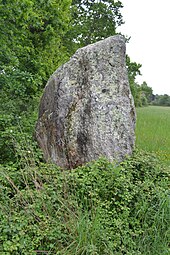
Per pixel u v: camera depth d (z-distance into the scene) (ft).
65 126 16.17
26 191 11.62
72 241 10.16
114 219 11.42
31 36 31.53
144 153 17.78
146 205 12.29
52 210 11.27
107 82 16.70
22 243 9.50
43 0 28.07
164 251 10.64
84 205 12.08
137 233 11.42
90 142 15.69
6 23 22.34
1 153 16.48
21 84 22.21
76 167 15.69
